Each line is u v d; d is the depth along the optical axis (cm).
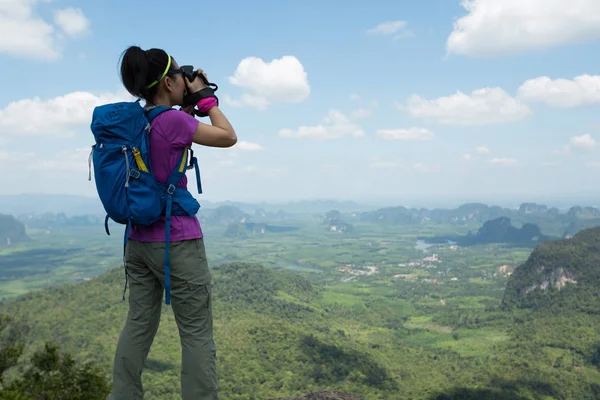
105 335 11706
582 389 11738
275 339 13038
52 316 12656
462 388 10681
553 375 12631
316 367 11319
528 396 10950
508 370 12912
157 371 9050
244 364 11025
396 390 10581
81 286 15312
